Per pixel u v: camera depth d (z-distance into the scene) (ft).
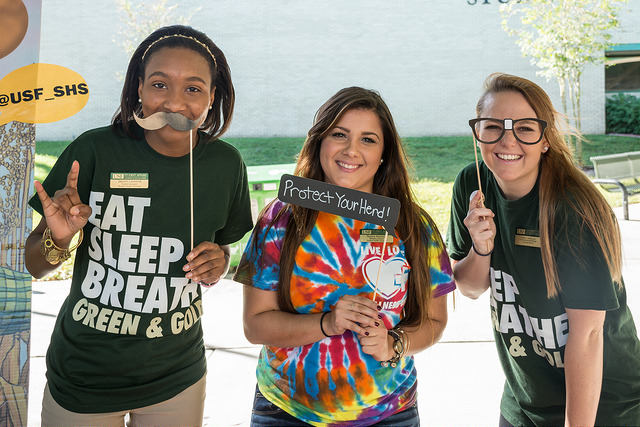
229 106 7.68
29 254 6.97
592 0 37.78
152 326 6.95
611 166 30.63
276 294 6.40
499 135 6.57
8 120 7.61
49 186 7.04
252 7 47.42
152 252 7.00
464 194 7.80
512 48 46.26
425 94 46.93
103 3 46.85
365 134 6.29
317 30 47.39
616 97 46.98
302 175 6.71
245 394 12.18
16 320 7.56
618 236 6.45
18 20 7.57
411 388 6.53
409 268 6.48
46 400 7.04
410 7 46.75
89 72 47.19
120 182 6.99
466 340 14.85
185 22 46.68
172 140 6.97
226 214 7.61
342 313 5.77
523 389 7.30
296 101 47.75
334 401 6.14
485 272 7.15
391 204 6.01
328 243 6.30
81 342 6.84
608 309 6.27
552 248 6.46
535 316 6.82
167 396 7.12
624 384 6.89
